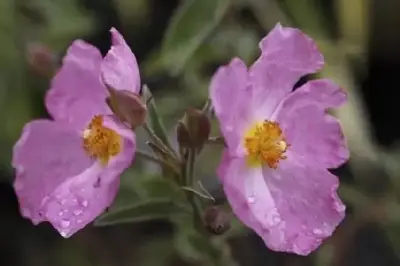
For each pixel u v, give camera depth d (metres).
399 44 0.47
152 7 0.46
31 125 0.32
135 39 0.46
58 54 0.43
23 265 0.46
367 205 0.42
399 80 0.47
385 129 0.47
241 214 0.30
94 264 0.45
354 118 0.43
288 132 0.31
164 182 0.36
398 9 0.46
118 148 0.31
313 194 0.31
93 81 0.31
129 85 0.30
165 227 0.45
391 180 0.43
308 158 0.31
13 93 0.43
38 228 0.46
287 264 0.44
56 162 0.32
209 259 0.35
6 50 0.43
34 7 0.43
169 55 0.38
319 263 0.42
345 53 0.44
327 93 0.31
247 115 0.31
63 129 0.32
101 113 0.32
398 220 0.42
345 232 0.42
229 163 0.30
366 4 0.44
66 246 0.46
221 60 0.44
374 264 0.44
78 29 0.43
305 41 0.31
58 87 0.32
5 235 0.46
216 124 0.40
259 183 0.31
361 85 0.47
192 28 0.38
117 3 0.45
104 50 0.46
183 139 0.31
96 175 0.31
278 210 0.31
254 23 0.45
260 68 0.31
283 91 0.31
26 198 0.32
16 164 0.32
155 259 0.44
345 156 0.31
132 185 0.38
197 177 0.42
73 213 0.30
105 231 0.45
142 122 0.30
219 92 0.29
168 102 0.43
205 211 0.32
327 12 0.46
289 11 0.44
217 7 0.38
